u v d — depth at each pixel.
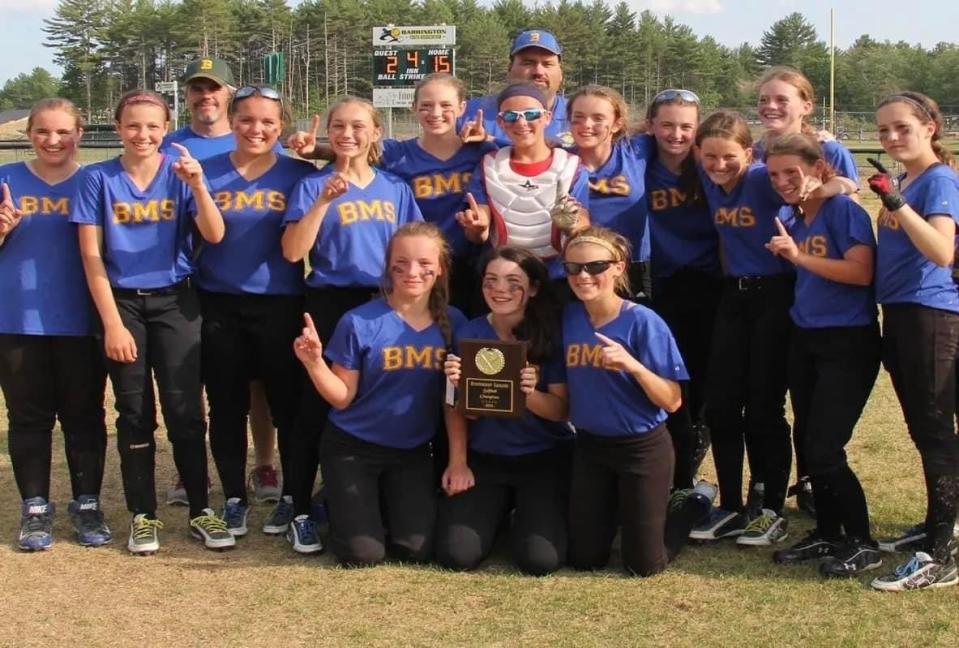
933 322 4.43
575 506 4.66
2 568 4.73
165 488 6.09
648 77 76.69
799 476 5.53
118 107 4.92
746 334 5.09
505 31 71.94
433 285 4.89
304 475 5.07
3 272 4.97
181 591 4.46
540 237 5.07
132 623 4.13
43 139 4.94
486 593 4.42
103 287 4.89
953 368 4.49
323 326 5.14
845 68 79.12
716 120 4.93
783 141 4.64
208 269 5.21
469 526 4.73
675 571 4.69
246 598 4.37
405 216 5.24
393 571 4.68
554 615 4.18
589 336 4.63
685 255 5.48
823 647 3.87
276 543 5.12
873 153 21.47
